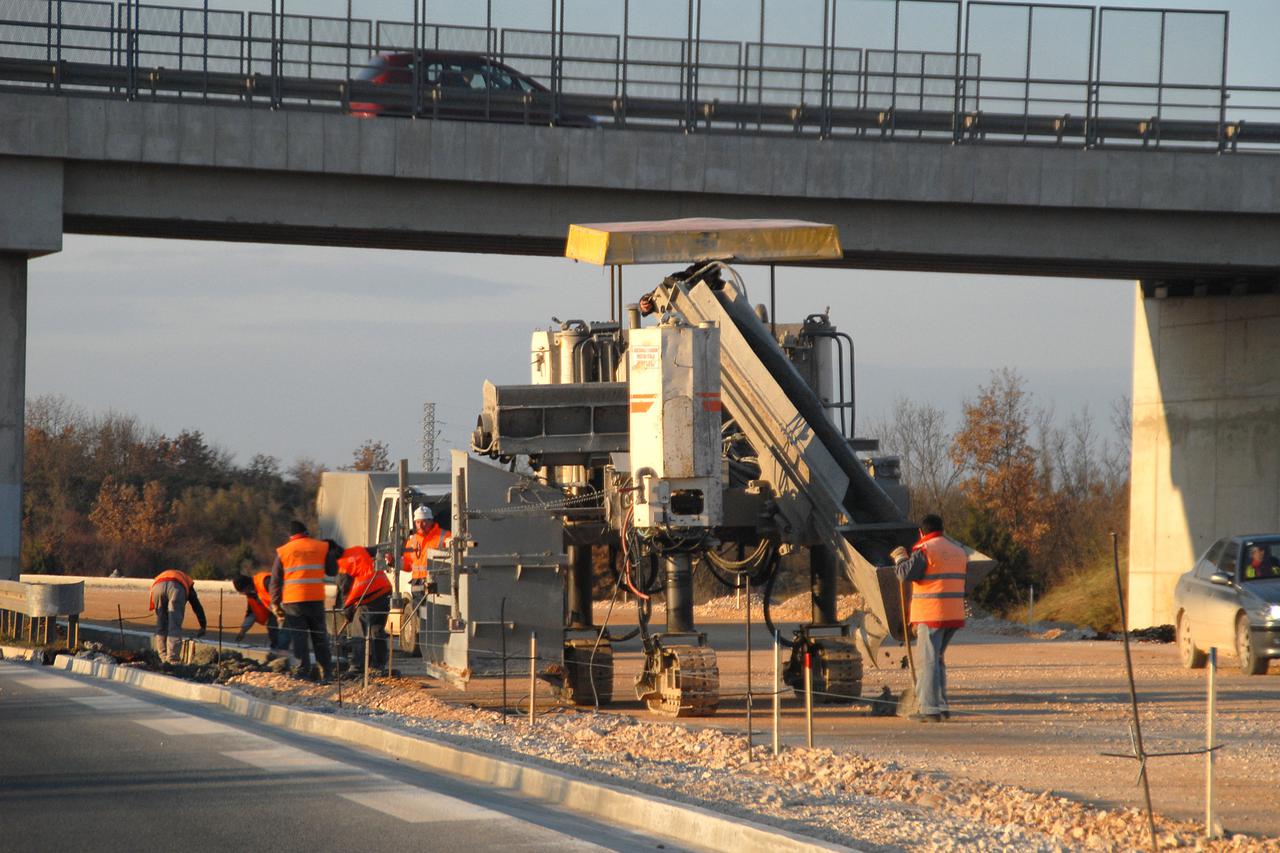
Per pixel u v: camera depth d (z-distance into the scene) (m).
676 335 28.25
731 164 58.47
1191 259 60.88
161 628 43.81
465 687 32.19
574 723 26.73
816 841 15.39
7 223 54.84
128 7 56.53
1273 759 23.31
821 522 29.98
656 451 28.25
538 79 59.09
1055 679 38.19
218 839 16.77
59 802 19.02
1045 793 18.91
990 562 29.53
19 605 48.00
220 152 55.81
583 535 32.47
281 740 25.45
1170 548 71.31
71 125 54.88
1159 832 16.41
